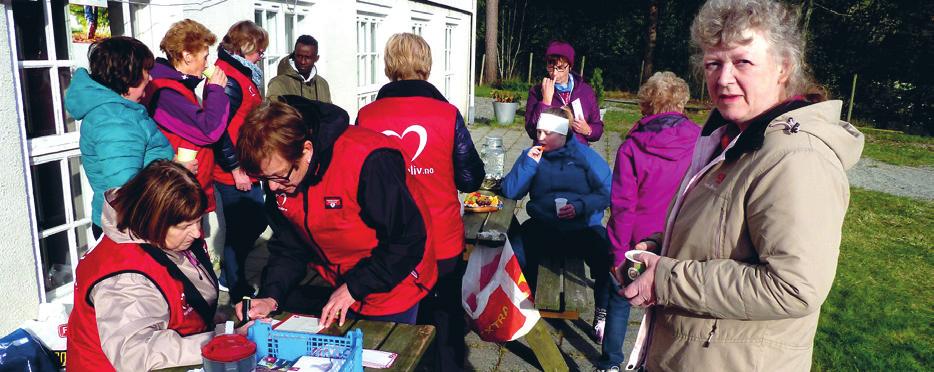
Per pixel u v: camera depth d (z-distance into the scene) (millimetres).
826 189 1411
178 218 1979
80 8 3629
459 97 13711
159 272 2000
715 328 1599
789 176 1422
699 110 19641
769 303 1431
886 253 6449
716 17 1563
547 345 3342
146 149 3051
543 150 3727
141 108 3053
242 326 2043
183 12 4387
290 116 1974
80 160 3695
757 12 1506
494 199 4191
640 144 3062
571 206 3645
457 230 3039
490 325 3100
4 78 3012
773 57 1524
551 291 3301
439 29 11609
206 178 3684
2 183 3020
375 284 2211
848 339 4289
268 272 2459
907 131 18594
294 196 2219
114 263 1949
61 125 3561
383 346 2113
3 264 3043
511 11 29781
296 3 6289
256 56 4160
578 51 29922
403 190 2203
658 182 3043
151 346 1901
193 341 1953
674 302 1590
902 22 21047
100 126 2869
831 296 5086
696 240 1634
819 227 1394
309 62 5117
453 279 3025
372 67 8883
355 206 2199
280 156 1965
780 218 1418
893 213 8219
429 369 3232
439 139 2855
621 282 1850
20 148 3133
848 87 21781
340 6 7074
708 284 1520
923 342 4371
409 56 2971
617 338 3375
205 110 3561
